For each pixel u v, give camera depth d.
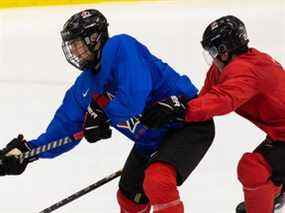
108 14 23.69
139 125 8.08
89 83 8.26
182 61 18.42
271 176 8.39
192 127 8.10
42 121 14.88
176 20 22.25
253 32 20.22
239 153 12.39
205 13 22.77
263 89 8.09
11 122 14.86
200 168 11.74
